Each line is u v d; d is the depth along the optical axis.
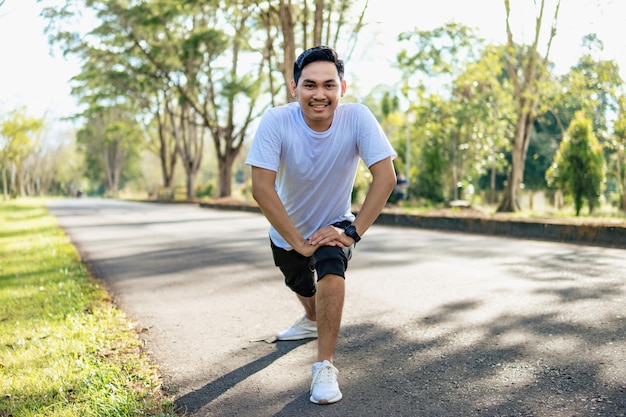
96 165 78.19
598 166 16.25
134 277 6.92
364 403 2.90
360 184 21.78
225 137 32.81
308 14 20.31
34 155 72.88
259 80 27.84
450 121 22.92
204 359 3.69
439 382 3.12
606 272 6.02
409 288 5.61
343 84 3.11
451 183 24.27
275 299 5.37
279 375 3.35
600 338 3.71
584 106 16.48
